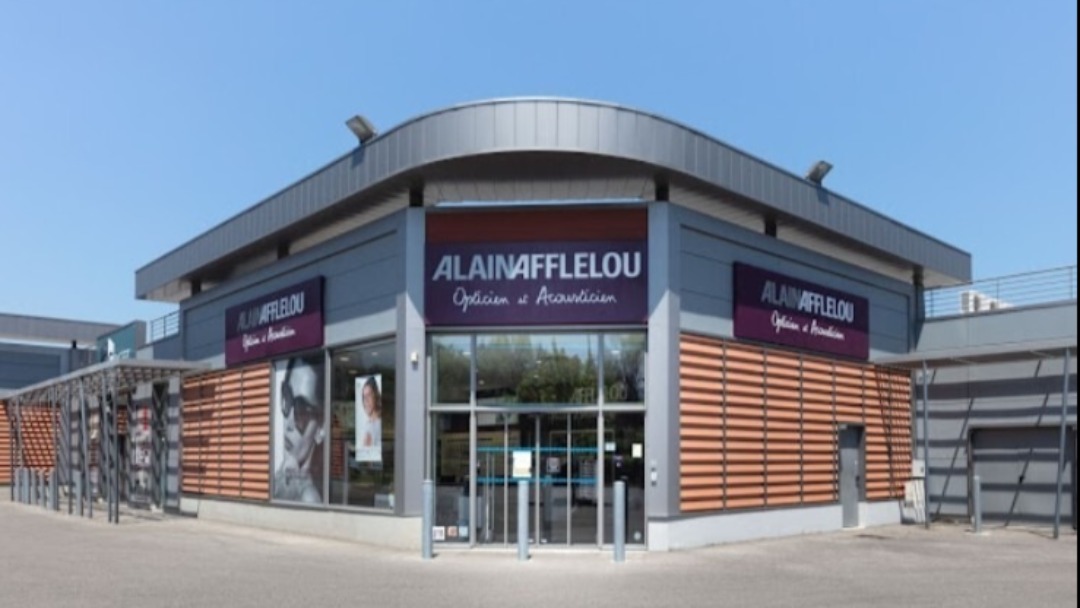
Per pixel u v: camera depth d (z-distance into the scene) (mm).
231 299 24609
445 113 15969
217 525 22781
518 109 15648
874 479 22031
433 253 17422
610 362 17109
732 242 18531
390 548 17328
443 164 16125
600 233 17172
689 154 16656
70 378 26516
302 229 20344
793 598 11617
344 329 19406
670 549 16578
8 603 11344
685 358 17250
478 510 17078
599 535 16766
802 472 19859
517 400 17172
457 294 17281
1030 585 12688
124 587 12609
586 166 16234
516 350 17297
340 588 12492
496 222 17344
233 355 24000
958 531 20672
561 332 17219
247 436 23188
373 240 18609
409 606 11102
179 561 15461
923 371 21688
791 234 20578
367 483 18578
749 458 18516
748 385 18641
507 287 17203
